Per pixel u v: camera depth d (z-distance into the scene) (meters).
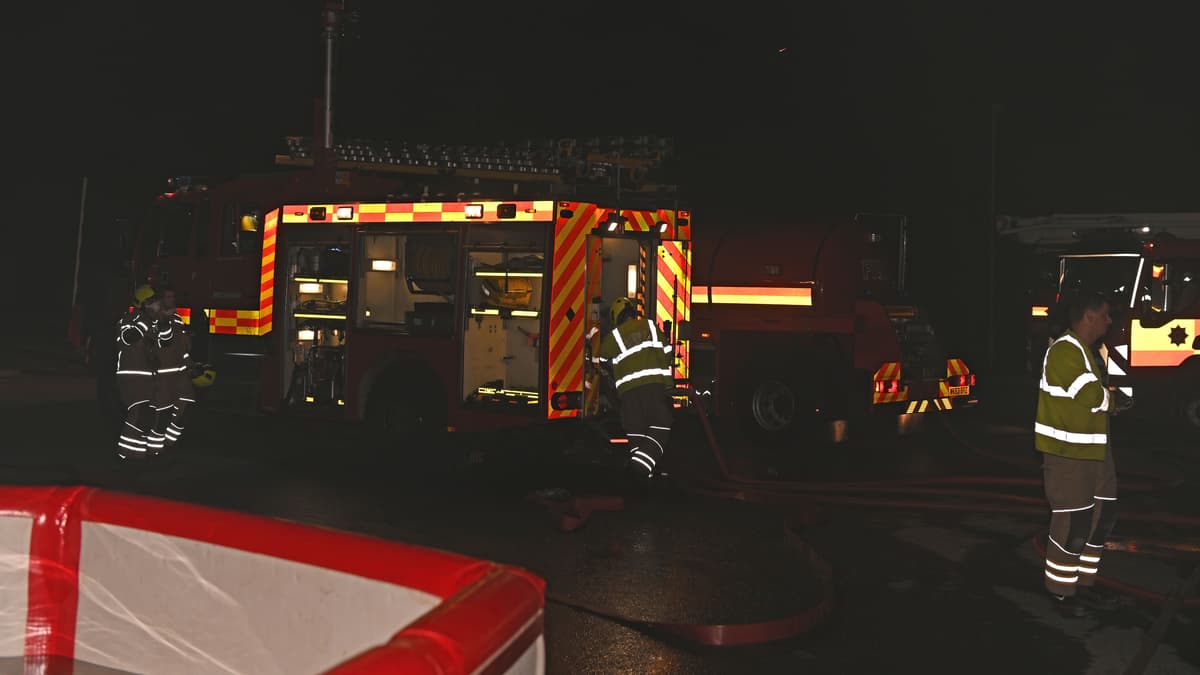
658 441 8.82
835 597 6.12
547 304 9.28
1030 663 5.08
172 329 9.75
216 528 2.54
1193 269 13.73
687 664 4.99
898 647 5.28
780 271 12.38
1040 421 6.07
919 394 12.12
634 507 8.34
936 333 12.91
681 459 10.62
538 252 9.38
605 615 5.64
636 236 9.97
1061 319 14.78
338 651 2.35
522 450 10.25
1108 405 5.95
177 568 2.59
